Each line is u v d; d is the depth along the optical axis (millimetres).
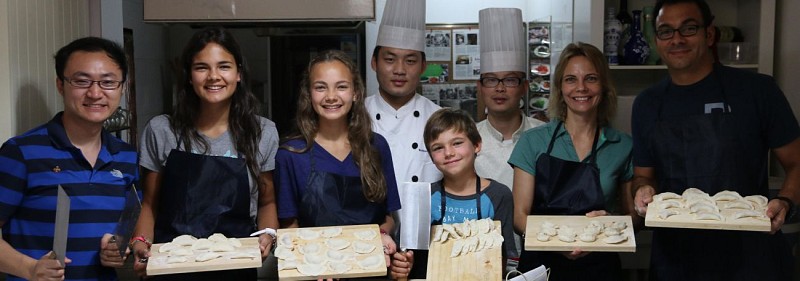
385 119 2688
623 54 3178
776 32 3162
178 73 2111
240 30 3518
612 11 3168
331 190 2100
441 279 1858
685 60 2057
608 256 2240
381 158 2193
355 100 2170
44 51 2395
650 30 3139
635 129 2244
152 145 2102
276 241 1984
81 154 1879
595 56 2211
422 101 2742
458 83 3729
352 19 2922
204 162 2049
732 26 3336
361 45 3590
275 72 3549
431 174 2621
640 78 3389
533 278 1854
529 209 2262
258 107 2170
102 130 1973
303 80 2186
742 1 3279
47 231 1847
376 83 3619
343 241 1932
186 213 2037
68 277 1851
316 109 2105
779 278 2143
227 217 2061
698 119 2096
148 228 2100
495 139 2738
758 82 2068
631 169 2289
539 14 3785
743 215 1883
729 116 2068
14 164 1822
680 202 1993
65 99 1853
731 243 2119
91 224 1879
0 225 1819
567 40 3361
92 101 1832
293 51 3553
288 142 2180
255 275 2180
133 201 1791
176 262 1799
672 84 2174
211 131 2117
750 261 2107
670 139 2135
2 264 1768
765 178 2156
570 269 2221
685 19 2027
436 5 3717
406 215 1926
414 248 1910
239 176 2066
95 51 1834
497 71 2684
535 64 3740
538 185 2240
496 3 3740
